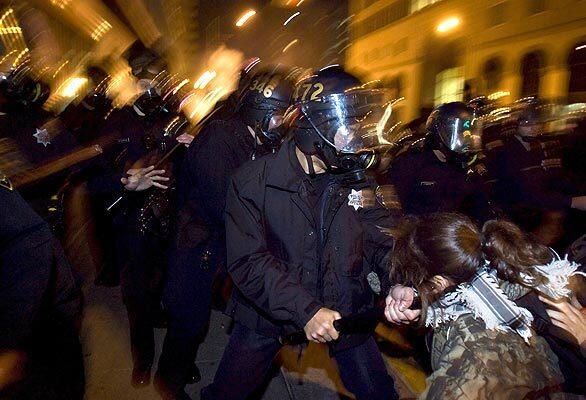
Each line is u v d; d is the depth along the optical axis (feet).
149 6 71.15
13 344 6.15
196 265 9.97
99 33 54.03
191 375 11.78
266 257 7.29
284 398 11.21
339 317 6.91
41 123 9.36
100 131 12.04
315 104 7.03
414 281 5.82
